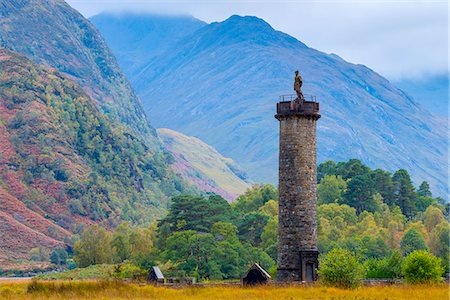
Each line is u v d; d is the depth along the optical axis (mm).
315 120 142500
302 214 140000
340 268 130750
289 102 141375
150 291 123312
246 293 120062
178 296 116562
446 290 122562
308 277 138500
